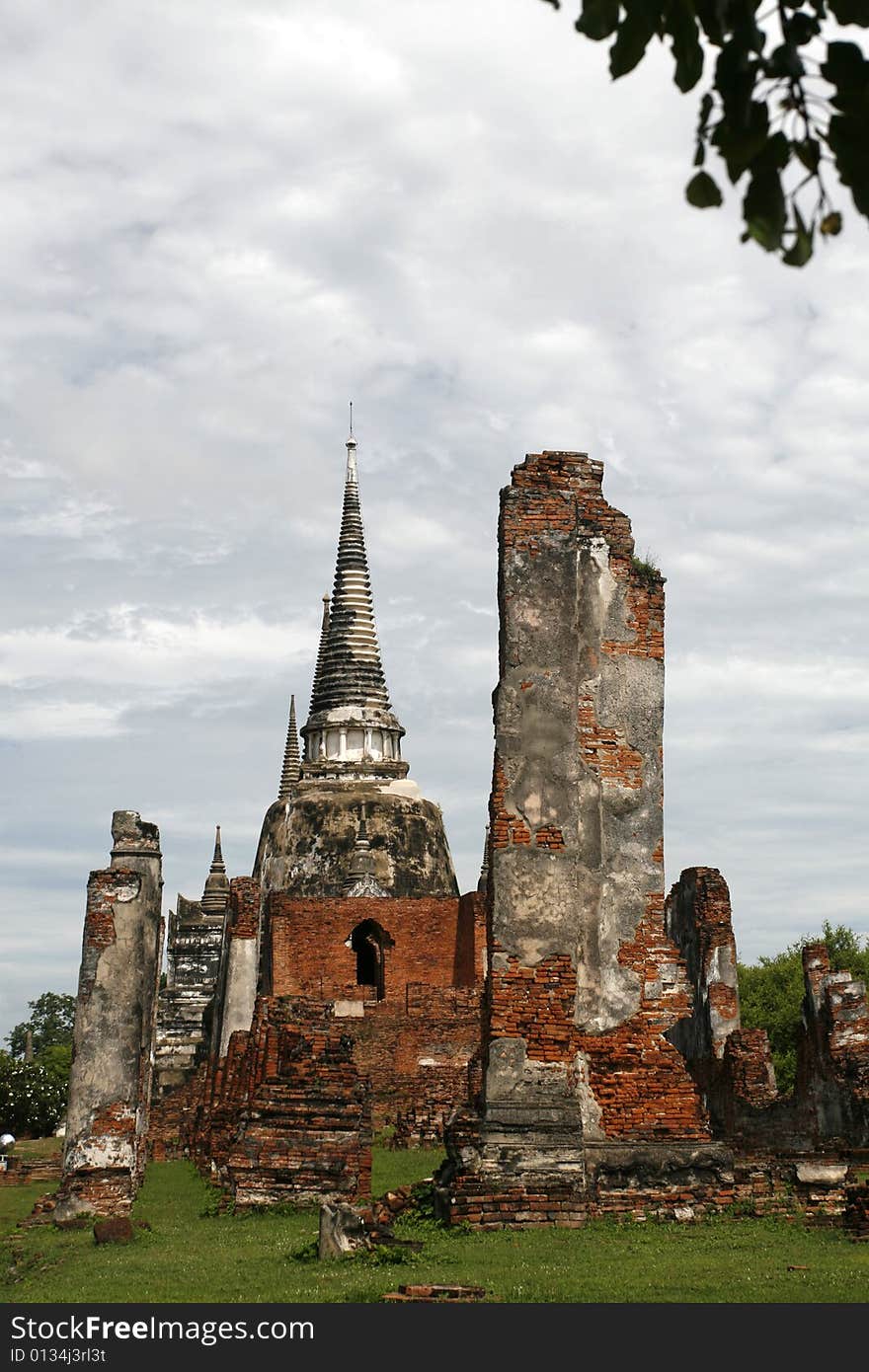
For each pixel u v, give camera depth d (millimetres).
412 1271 15352
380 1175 26281
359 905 53250
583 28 5668
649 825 20953
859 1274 14469
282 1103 22266
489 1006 20234
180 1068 51531
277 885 59500
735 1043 30516
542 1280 14500
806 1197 19531
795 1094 29156
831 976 28125
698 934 32031
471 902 51656
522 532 21484
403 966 53000
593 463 21969
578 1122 19547
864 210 5496
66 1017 116938
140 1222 21109
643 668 21391
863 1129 26250
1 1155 42906
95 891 25938
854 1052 27344
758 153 5535
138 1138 26672
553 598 21344
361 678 64875
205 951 57188
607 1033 20203
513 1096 19703
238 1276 15633
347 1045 23125
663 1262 15547
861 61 5422
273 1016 25141
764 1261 15453
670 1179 19500
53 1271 17500
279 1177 21859
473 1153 19125
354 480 68438
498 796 20703
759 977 54250
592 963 20375
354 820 59688
